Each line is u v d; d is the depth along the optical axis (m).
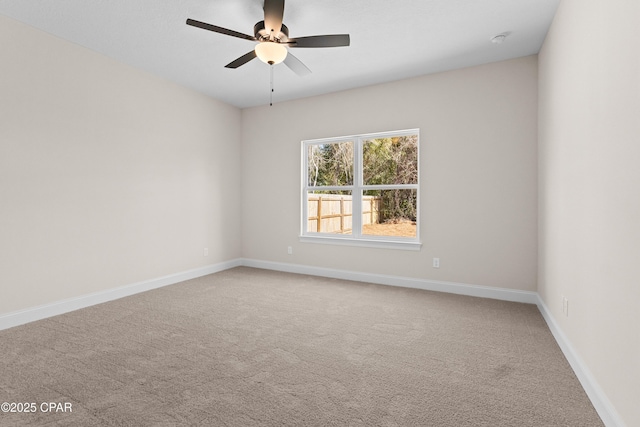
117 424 1.53
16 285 2.79
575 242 2.10
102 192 3.44
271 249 5.09
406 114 4.02
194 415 1.60
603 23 1.66
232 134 5.14
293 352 2.29
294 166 4.87
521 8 2.57
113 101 3.52
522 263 3.45
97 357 2.20
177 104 4.25
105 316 3.00
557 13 2.56
